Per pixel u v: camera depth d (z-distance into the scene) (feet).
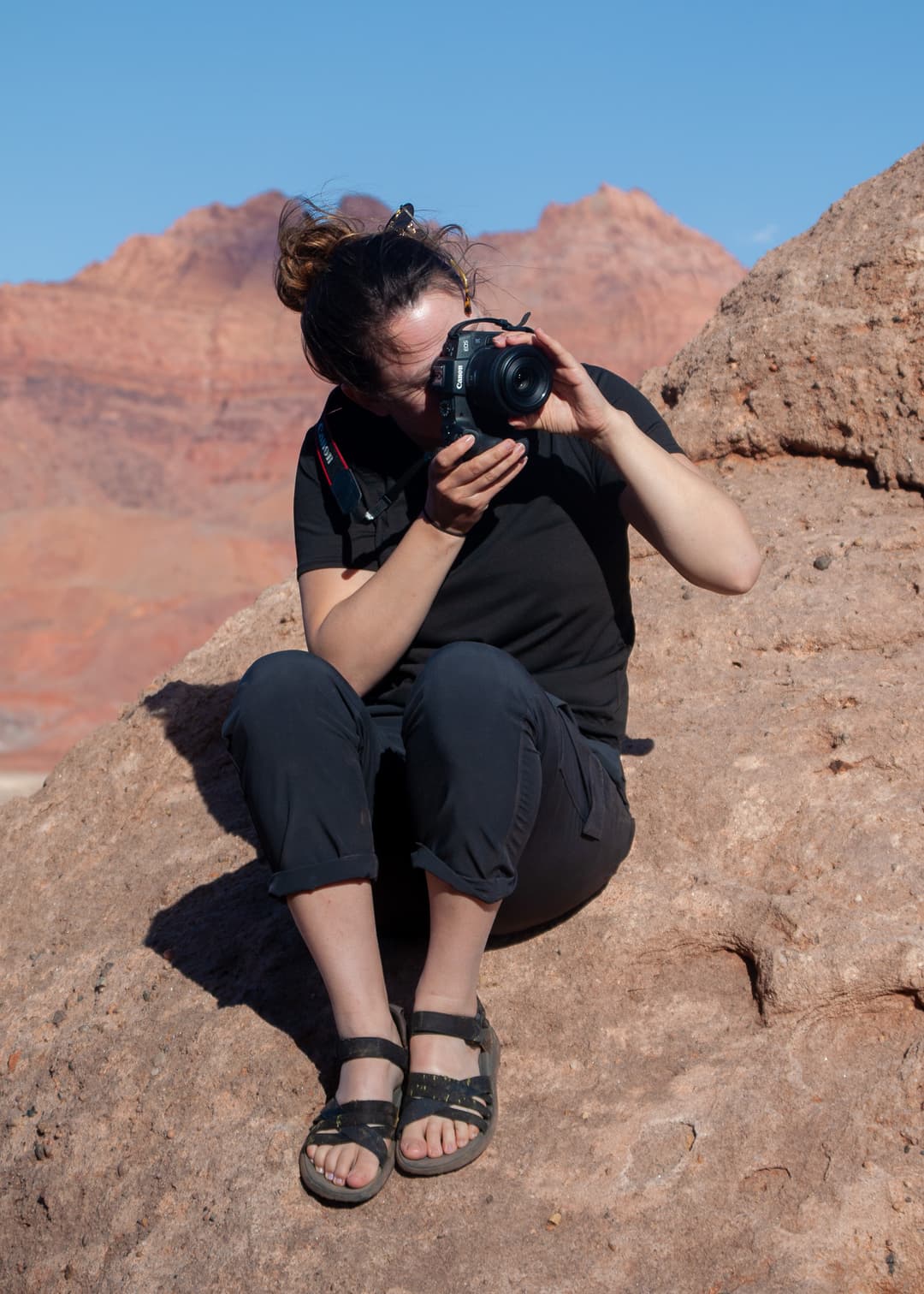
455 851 6.20
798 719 9.04
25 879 10.77
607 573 7.33
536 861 6.83
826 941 7.20
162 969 8.75
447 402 6.42
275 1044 7.61
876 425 11.49
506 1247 6.22
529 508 7.11
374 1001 6.53
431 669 6.27
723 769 8.73
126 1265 6.82
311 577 7.47
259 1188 6.78
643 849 8.35
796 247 13.24
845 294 12.10
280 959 8.31
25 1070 8.51
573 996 7.55
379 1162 6.40
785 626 10.00
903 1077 6.61
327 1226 6.48
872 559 10.41
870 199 12.94
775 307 12.53
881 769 8.43
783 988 7.06
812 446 11.97
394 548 7.33
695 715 9.47
